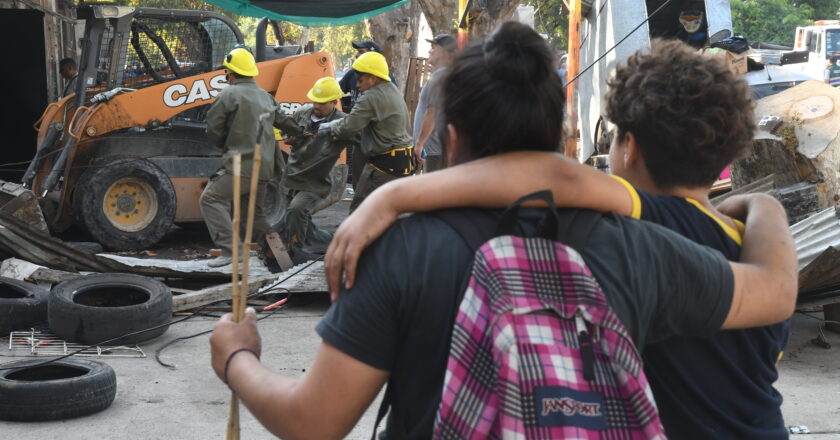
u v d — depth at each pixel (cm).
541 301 129
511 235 136
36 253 681
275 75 1038
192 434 416
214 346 161
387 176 799
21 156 1264
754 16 4594
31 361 466
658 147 164
